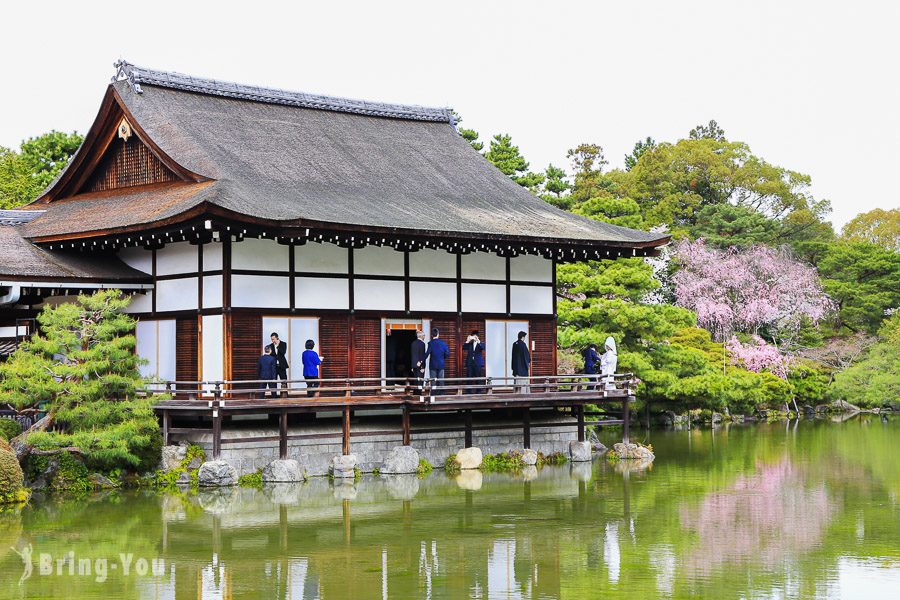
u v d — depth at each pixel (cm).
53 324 2944
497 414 3669
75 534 2375
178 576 2012
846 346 7012
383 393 3422
